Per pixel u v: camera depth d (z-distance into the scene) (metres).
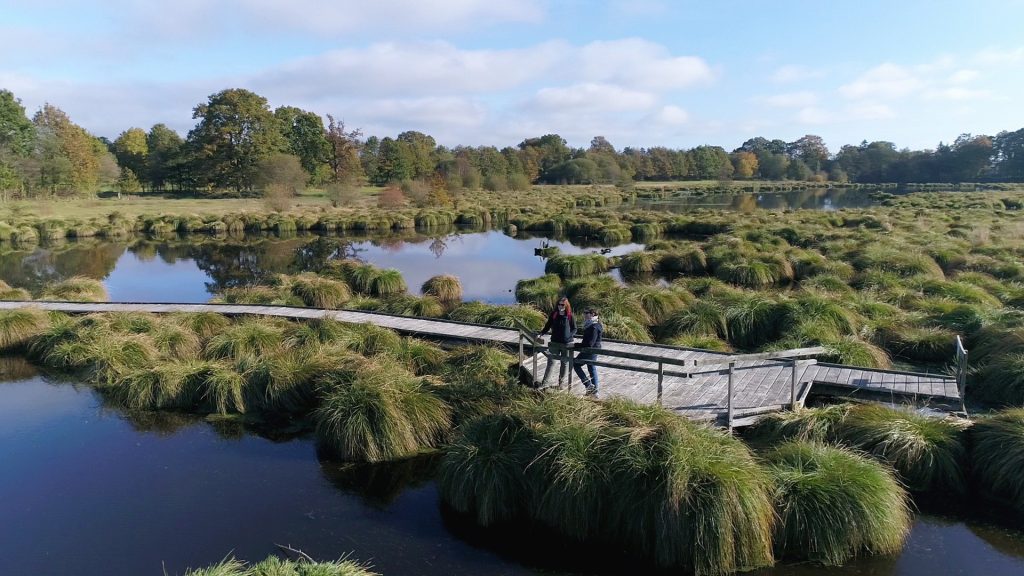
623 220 46.34
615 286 19.36
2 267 30.17
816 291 18.02
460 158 101.94
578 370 9.85
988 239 28.39
